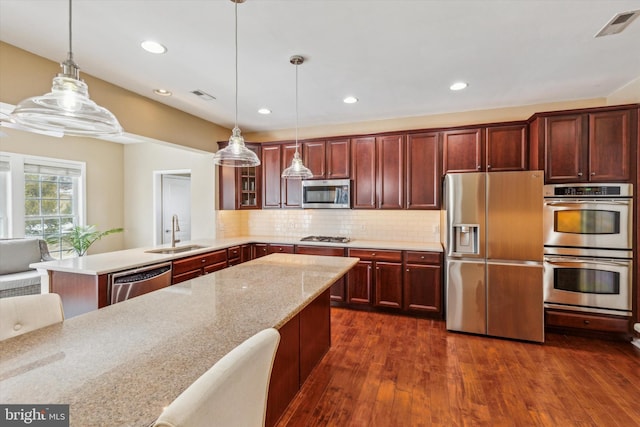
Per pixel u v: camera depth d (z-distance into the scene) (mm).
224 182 4516
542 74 2783
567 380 2289
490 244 3061
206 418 657
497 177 3035
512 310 3000
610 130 2887
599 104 3391
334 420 1876
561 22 1986
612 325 2889
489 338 3045
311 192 4301
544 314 3080
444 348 2820
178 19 1933
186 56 2420
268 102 3521
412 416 1905
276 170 4539
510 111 3693
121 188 5781
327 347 2748
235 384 768
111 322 1284
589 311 2957
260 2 1767
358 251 3852
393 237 4223
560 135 3027
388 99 3426
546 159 3076
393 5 1807
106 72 2703
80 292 2445
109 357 985
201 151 4176
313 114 4004
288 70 2680
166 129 3594
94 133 1625
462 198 3141
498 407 1987
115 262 2682
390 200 3947
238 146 2223
